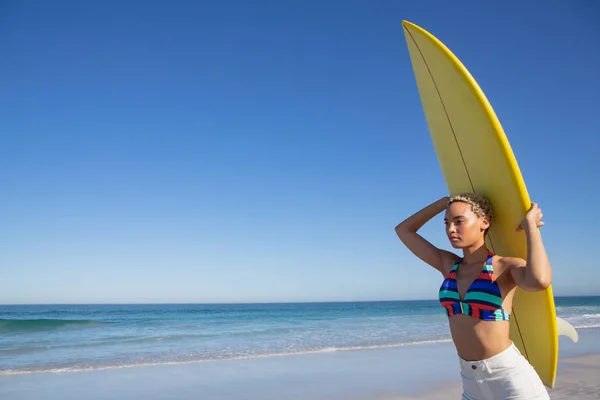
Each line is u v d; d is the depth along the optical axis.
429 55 2.65
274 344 14.53
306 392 7.59
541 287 2.07
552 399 6.61
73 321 23.48
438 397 7.25
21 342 15.71
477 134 2.44
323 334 18.05
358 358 11.13
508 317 2.22
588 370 8.76
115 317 36.84
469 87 2.40
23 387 8.16
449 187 2.92
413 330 19.38
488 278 2.23
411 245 2.77
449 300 2.35
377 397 7.25
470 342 2.24
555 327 2.30
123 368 9.98
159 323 26.12
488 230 2.56
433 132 2.90
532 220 2.15
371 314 39.84
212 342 15.37
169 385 8.23
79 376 9.14
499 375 2.18
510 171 2.25
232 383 8.31
